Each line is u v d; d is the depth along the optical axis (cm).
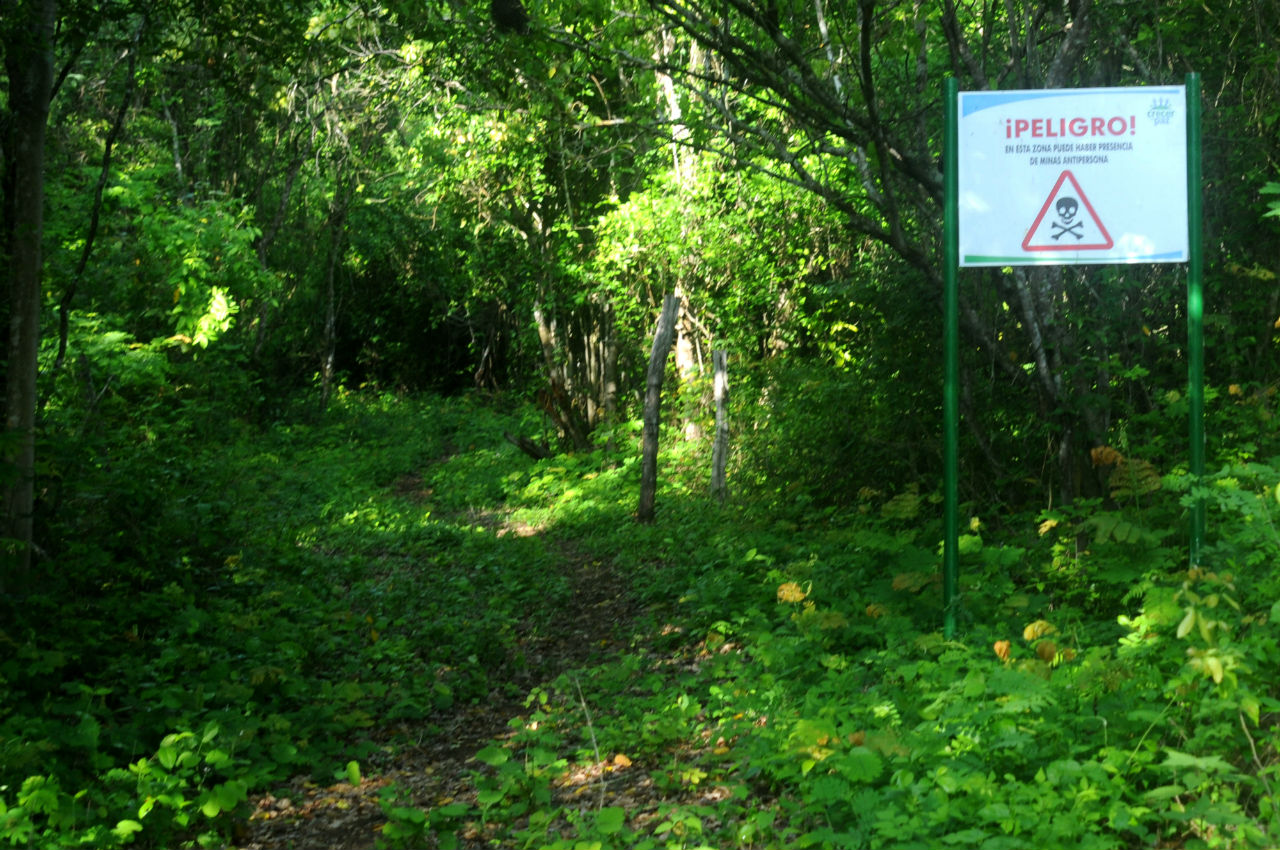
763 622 837
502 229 2566
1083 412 851
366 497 2022
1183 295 952
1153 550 686
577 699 783
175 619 889
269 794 634
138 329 2083
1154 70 1026
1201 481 634
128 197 1828
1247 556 600
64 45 1007
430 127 2550
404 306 3788
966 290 1020
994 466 1012
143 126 2292
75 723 679
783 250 1820
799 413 1429
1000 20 1109
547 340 2647
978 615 710
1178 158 674
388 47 1886
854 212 965
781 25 1017
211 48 1138
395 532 1631
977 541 764
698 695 737
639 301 2155
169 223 1934
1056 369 869
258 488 1894
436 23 1117
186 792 609
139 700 709
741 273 1839
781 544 1131
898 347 1225
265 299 2330
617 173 2308
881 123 892
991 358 992
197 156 2648
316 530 1631
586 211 2358
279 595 1019
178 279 1931
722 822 496
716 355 1741
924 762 477
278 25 1070
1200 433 665
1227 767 376
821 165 1527
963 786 432
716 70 1447
